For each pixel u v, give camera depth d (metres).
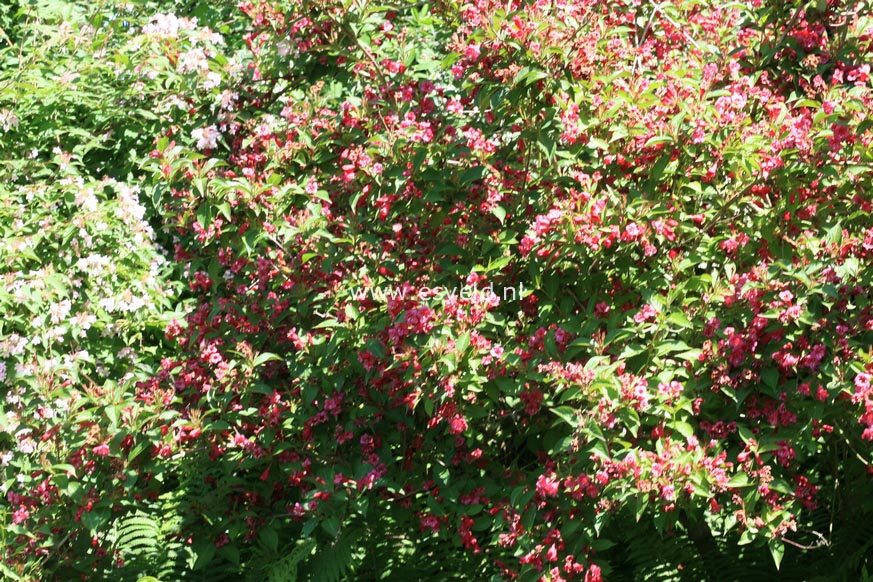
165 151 4.47
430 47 6.35
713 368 4.00
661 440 3.84
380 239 4.61
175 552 4.89
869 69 4.40
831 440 4.59
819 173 4.04
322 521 4.40
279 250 4.63
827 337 3.87
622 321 4.18
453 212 4.48
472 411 4.11
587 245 3.97
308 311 4.67
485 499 4.35
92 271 5.73
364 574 4.88
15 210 5.73
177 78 5.45
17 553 4.57
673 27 5.23
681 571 4.56
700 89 4.18
